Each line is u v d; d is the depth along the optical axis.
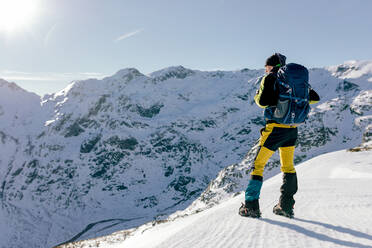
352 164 18.05
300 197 5.26
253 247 2.70
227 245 2.85
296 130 3.52
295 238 2.86
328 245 2.62
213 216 3.95
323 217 3.62
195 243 3.05
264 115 3.45
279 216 3.73
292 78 3.12
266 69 3.43
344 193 5.44
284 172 3.75
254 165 3.68
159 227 12.01
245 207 3.72
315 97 3.38
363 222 3.32
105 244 19.31
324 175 16.53
